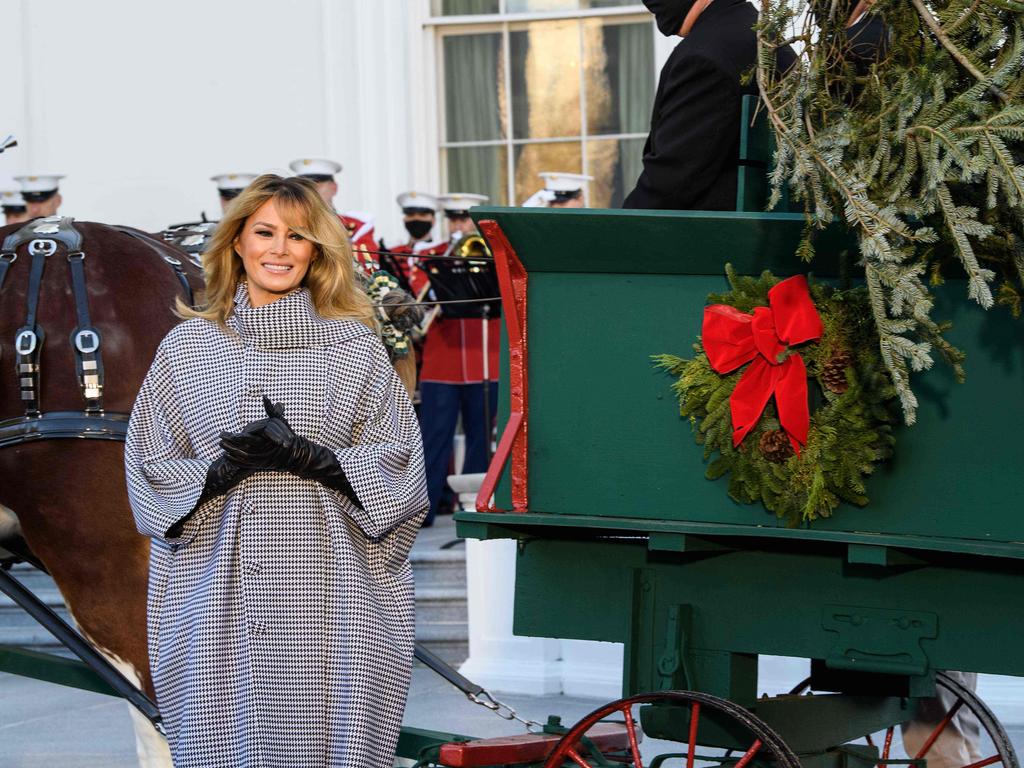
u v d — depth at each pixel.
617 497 4.32
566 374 4.36
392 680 4.33
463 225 11.65
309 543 4.26
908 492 4.06
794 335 4.06
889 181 3.77
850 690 4.84
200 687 4.22
